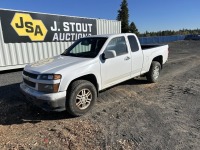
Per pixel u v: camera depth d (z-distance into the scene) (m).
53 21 11.63
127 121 4.20
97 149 3.22
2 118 4.37
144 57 6.43
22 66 10.53
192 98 5.61
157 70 7.26
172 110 4.77
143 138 3.54
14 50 10.09
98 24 14.30
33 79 4.24
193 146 3.30
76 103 4.38
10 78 8.52
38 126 4.02
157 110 4.77
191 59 14.20
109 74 5.18
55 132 3.75
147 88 6.62
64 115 4.55
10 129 3.88
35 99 4.16
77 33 13.02
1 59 9.64
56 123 4.15
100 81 4.96
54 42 11.87
